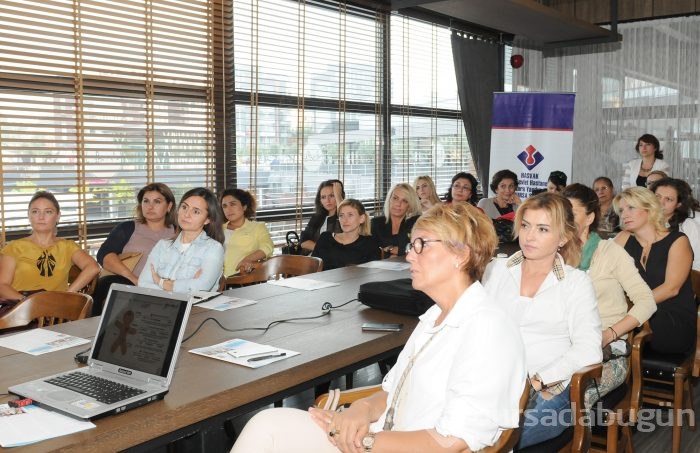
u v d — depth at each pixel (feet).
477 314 5.39
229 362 7.15
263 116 18.56
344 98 20.57
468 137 25.30
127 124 15.52
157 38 15.93
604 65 26.58
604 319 9.27
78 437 5.17
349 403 6.85
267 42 18.34
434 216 5.67
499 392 5.14
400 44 22.82
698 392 13.57
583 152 27.17
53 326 8.76
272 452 6.10
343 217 15.48
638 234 11.21
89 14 14.70
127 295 6.78
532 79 27.89
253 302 10.20
